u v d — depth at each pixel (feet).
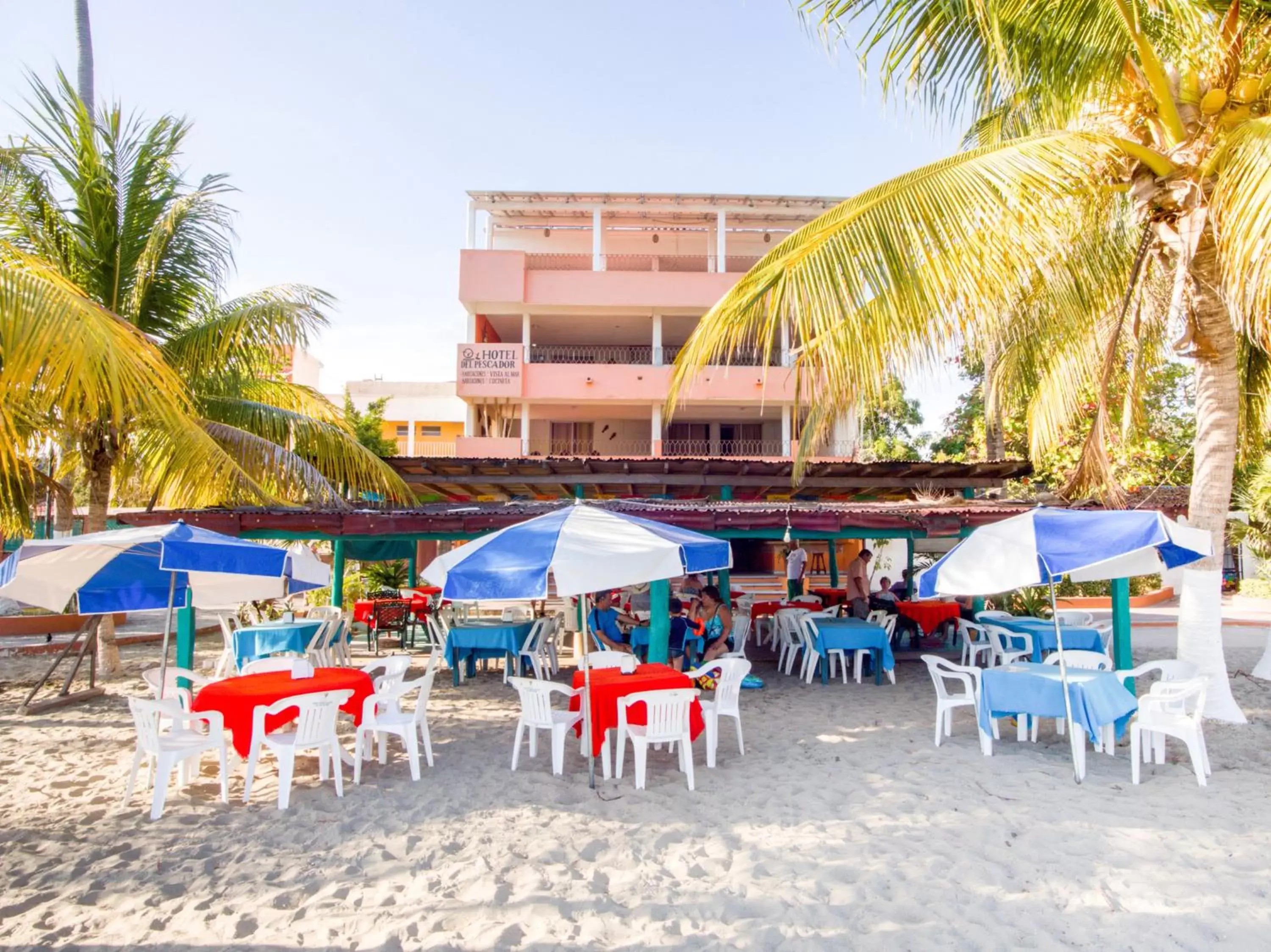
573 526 21.12
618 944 13.98
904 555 81.66
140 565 27.17
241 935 14.37
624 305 88.22
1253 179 20.71
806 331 23.09
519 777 23.71
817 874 16.65
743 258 99.04
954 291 22.13
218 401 42.01
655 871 16.93
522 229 99.76
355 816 20.52
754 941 14.02
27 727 30.14
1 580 22.52
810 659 39.29
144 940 14.20
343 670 27.37
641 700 22.43
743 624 42.34
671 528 24.34
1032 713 24.49
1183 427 73.26
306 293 42.24
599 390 86.07
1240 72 25.32
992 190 22.50
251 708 22.40
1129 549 20.83
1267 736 27.27
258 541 36.09
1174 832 18.61
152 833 19.40
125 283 38.65
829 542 64.13
